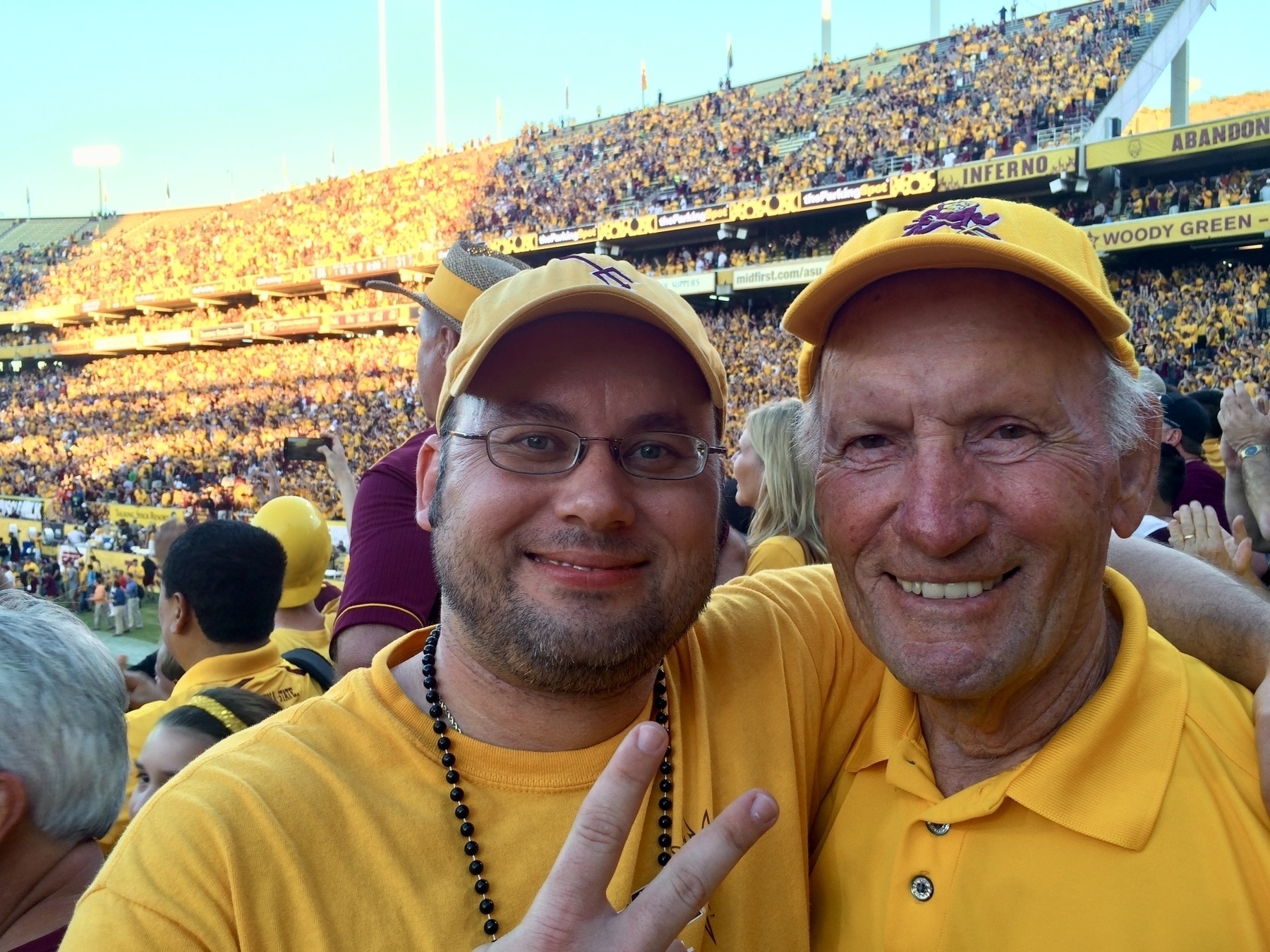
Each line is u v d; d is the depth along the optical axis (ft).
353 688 1.66
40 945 1.99
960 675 1.54
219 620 3.72
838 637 2.01
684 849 1.25
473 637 1.57
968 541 1.50
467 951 1.44
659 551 1.58
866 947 1.67
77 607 28.02
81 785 2.06
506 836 1.53
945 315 1.49
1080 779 1.56
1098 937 1.48
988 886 1.58
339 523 25.38
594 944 1.18
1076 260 1.50
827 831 1.84
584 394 1.56
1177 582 1.92
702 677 1.81
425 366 3.50
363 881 1.44
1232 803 1.51
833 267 1.54
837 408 1.61
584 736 1.62
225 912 1.36
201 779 1.47
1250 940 1.42
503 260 3.47
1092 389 1.53
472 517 1.56
